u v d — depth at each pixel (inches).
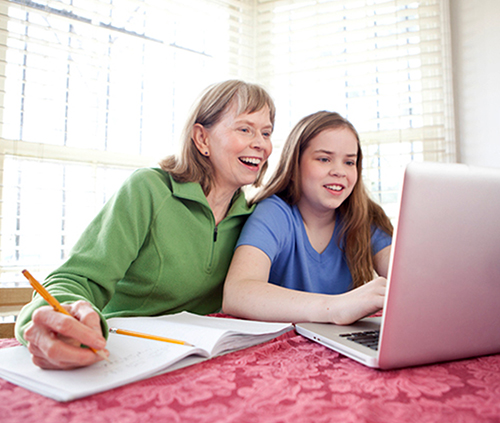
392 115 78.0
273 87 84.7
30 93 66.9
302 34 84.0
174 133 78.5
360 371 19.0
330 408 14.7
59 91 68.7
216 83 40.6
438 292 18.8
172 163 40.8
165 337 23.0
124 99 74.1
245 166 39.3
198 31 82.2
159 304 37.5
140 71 75.1
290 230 43.3
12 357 20.0
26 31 67.2
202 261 38.4
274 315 29.2
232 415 14.0
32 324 17.7
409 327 18.6
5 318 62.5
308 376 18.2
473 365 20.1
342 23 79.7
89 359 17.6
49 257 67.1
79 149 70.1
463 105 72.7
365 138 78.5
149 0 77.0
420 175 17.7
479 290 19.7
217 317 31.6
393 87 78.0
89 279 30.5
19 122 66.1
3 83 65.2
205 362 20.3
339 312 26.4
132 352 20.1
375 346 21.0
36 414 14.0
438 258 18.5
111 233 33.2
